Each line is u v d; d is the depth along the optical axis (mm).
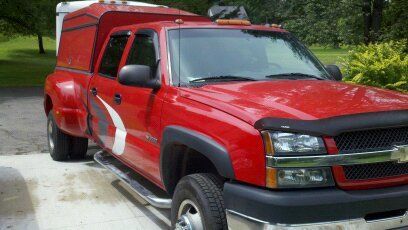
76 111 6922
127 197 6086
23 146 8930
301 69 5062
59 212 5578
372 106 3619
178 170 4469
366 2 13250
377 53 9945
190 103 4094
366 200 3301
